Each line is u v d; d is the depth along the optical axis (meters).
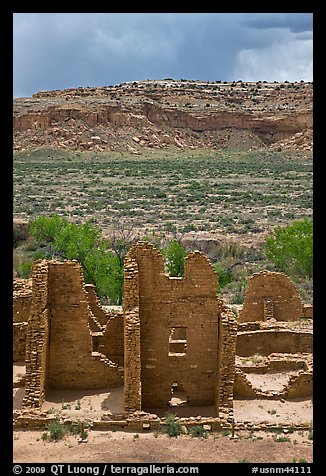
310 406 26.50
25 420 23.72
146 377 26.45
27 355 25.20
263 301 36.03
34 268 26.02
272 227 82.12
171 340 30.14
